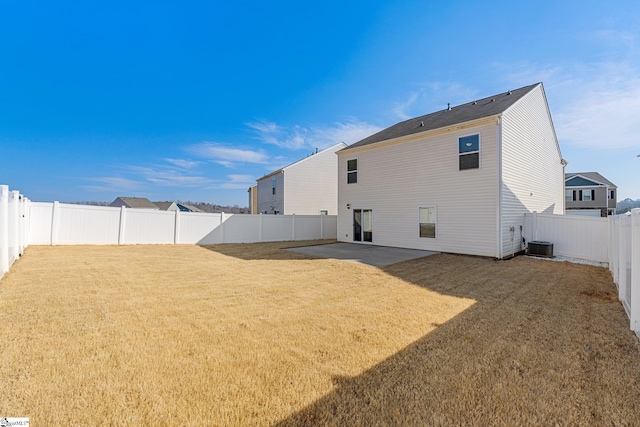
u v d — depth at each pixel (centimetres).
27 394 230
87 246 1204
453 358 309
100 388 242
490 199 1054
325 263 930
